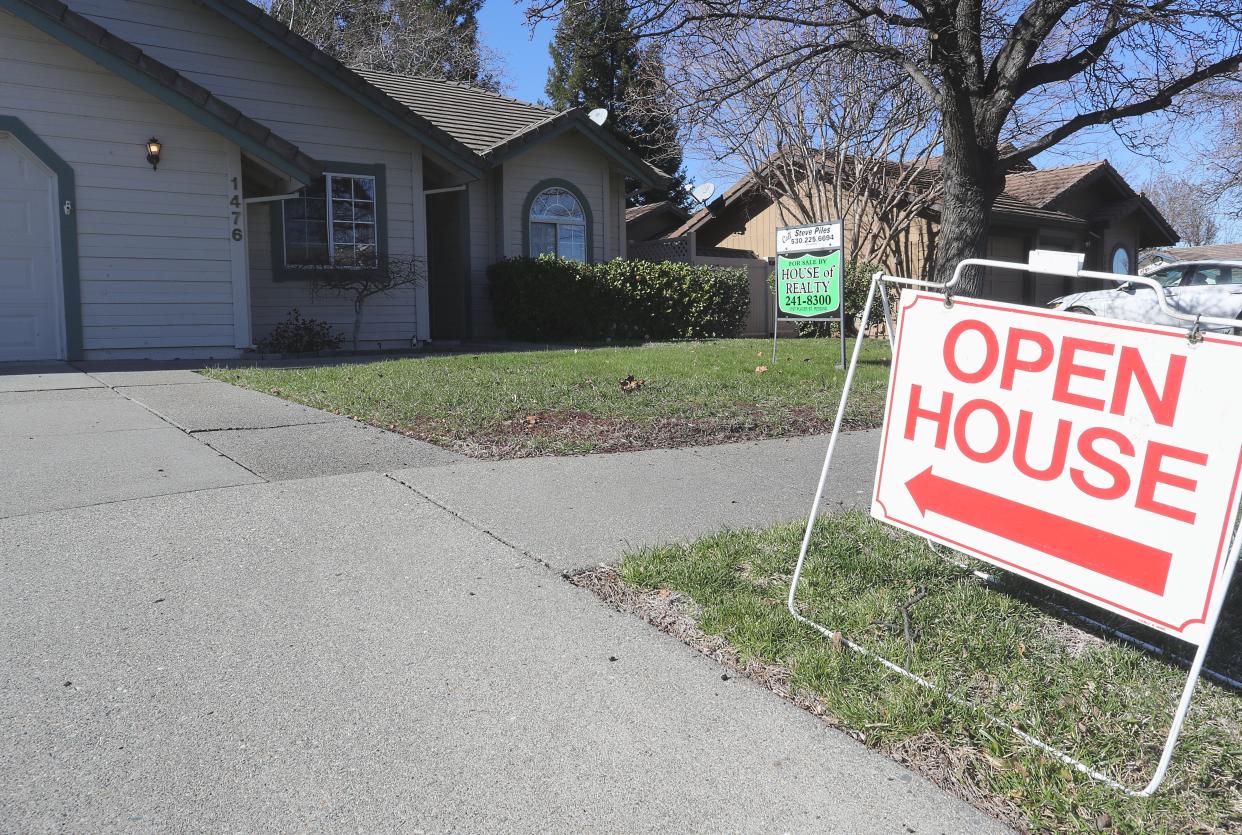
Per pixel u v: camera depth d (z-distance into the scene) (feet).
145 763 8.66
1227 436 8.77
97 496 16.48
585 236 60.08
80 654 10.72
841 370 35.86
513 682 10.52
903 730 9.57
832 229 37.29
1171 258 150.61
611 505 17.39
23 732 9.07
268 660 10.78
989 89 37.09
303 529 15.34
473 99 62.59
